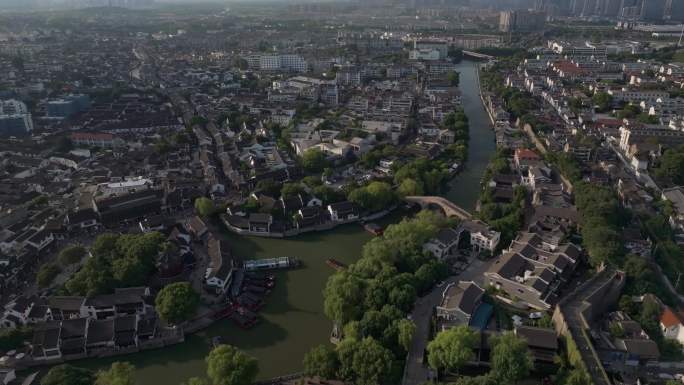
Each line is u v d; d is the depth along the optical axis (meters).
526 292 189.75
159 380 160.38
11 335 167.12
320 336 180.12
